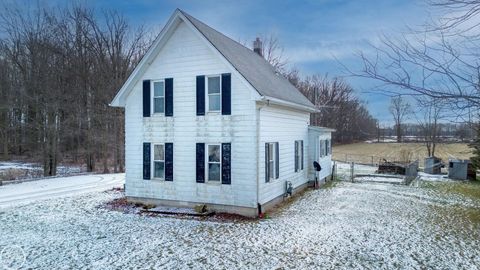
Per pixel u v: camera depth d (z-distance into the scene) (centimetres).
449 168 2153
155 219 1151
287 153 1478
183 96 1280
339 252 818
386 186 1838
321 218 1143
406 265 738
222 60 1186
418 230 1001
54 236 955
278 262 758
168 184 1312
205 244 884
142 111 1359
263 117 1219
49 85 2592
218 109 1238
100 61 2977
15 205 1373
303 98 1859
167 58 1305
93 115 2809
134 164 1383
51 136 2550
